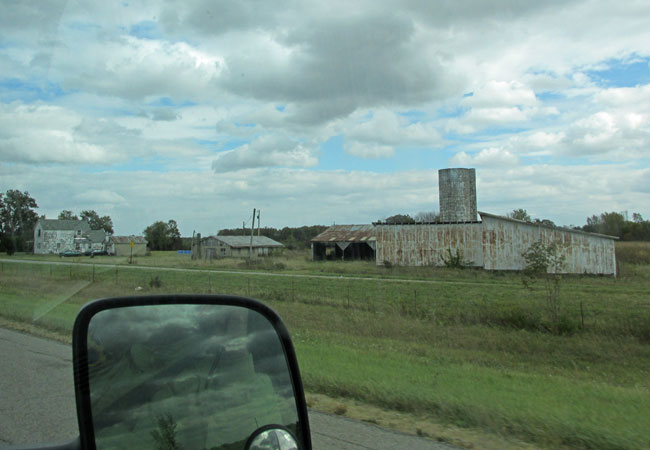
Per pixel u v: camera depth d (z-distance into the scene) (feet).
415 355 31.12
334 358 27.55
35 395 19.31
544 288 74.54
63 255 87.25
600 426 16.33
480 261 126.21
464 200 144.05
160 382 6.46
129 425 6.30
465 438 15.74
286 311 50.37
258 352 7.22
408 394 19.81
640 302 57.88
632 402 19.79
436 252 130.93
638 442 15.01
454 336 38.75
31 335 31.40
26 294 45.70
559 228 111.96
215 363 6.78
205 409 6.59
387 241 136.26
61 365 23.91
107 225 104.94
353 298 62.95
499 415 17.40
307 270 123.95
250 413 6.88
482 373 25.53
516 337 38.27
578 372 28.53
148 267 104.88
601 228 193.98
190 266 125.70
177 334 6.63
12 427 16.12
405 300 58.23
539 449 14.92
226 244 214.07
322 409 18.66
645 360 31.96
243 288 76.33
